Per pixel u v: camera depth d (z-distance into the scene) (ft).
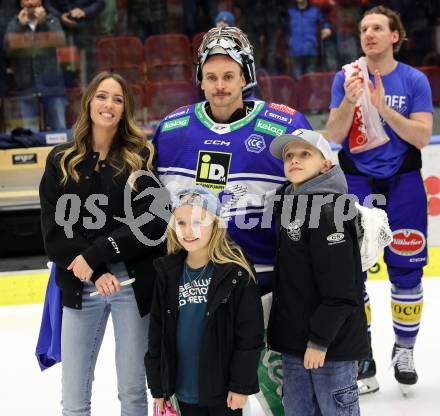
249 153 9.12
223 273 8.07
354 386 8.55
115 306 9.03
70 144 9.18
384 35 11.88
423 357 14.14
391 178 12.04
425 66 26.48
